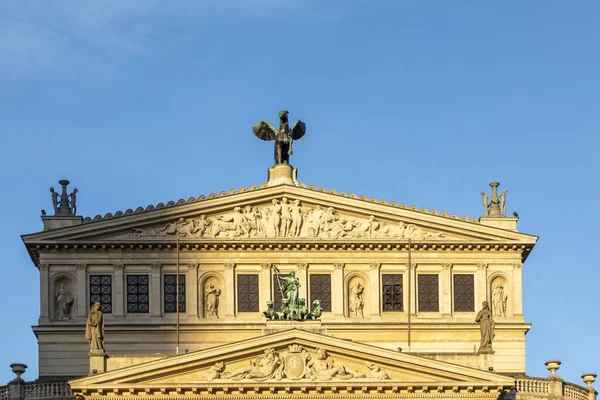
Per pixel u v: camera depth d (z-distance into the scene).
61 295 137.75
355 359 123.56
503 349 139.88
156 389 121.69
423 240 140.50
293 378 122.81
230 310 138.62
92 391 121.44
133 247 138.88
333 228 140.25
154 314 138.12
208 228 139.50
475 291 140.75
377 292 139.75
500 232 140.62
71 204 141.25
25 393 129.25
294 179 141.88
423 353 124.94
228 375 122.50
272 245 139.50
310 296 139.62
